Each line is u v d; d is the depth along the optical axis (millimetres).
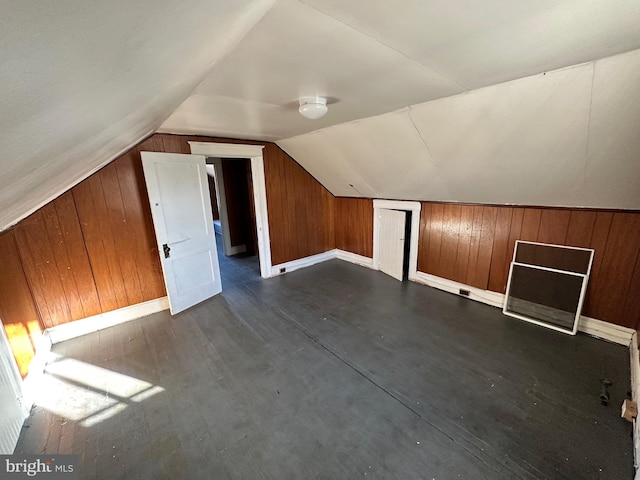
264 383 2205
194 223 3482
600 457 1558
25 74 414
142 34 601
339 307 3426
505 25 1137
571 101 1712
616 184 2168
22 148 702
